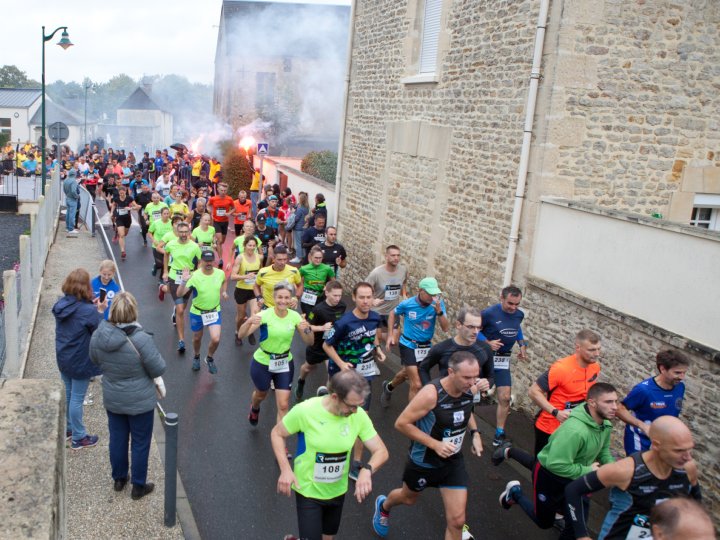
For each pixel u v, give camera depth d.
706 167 8.79
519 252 8.67
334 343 6.62
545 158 8.16
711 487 5.96
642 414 5.47
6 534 1.82
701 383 6.10
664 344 6.54
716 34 8.51
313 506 4.41
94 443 6.61
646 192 8.63
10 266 15.45
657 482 3.96
